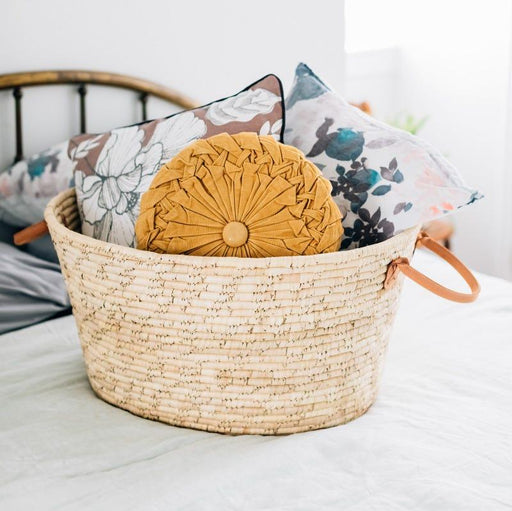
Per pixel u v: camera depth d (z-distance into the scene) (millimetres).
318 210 727
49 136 1478
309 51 1870
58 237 784
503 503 623
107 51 1521
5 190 1335
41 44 1423
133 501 625
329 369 749
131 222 916
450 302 1268
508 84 2303
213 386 730
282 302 685
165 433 754
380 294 764
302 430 765
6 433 750
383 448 717
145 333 730
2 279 1095
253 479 662
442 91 2586
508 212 2404
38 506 617
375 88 2729
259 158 729
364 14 2699
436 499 626
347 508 618
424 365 979
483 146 2451
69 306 1168
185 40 1644
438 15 2547
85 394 860
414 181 864
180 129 955
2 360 976
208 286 671
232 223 713
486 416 809
